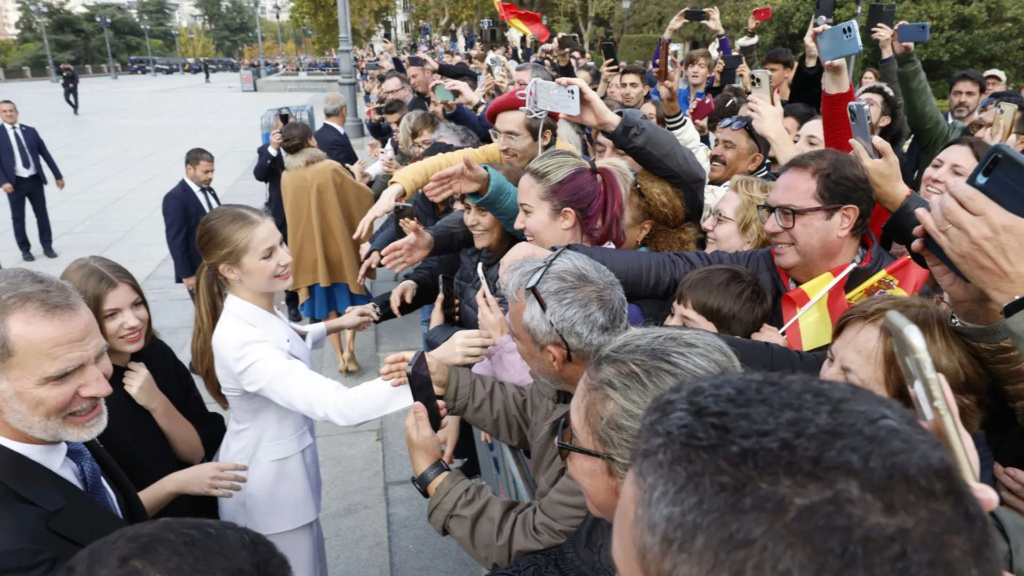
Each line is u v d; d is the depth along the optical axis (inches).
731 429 21.9
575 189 88.0
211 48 4028.1
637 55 1005.8
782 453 20.7
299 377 84.3
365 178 241.4
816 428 21.2
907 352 26.3
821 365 65.6
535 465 68.0
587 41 1249.4
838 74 103.1
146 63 2967.5
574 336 60.0
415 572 122.3
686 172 101.2
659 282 84.0
